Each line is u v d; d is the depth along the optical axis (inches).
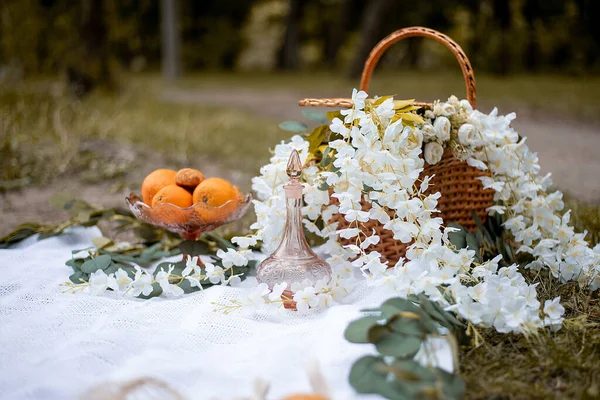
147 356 56.1
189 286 74.5
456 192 82.4
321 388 49.5
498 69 616.7
